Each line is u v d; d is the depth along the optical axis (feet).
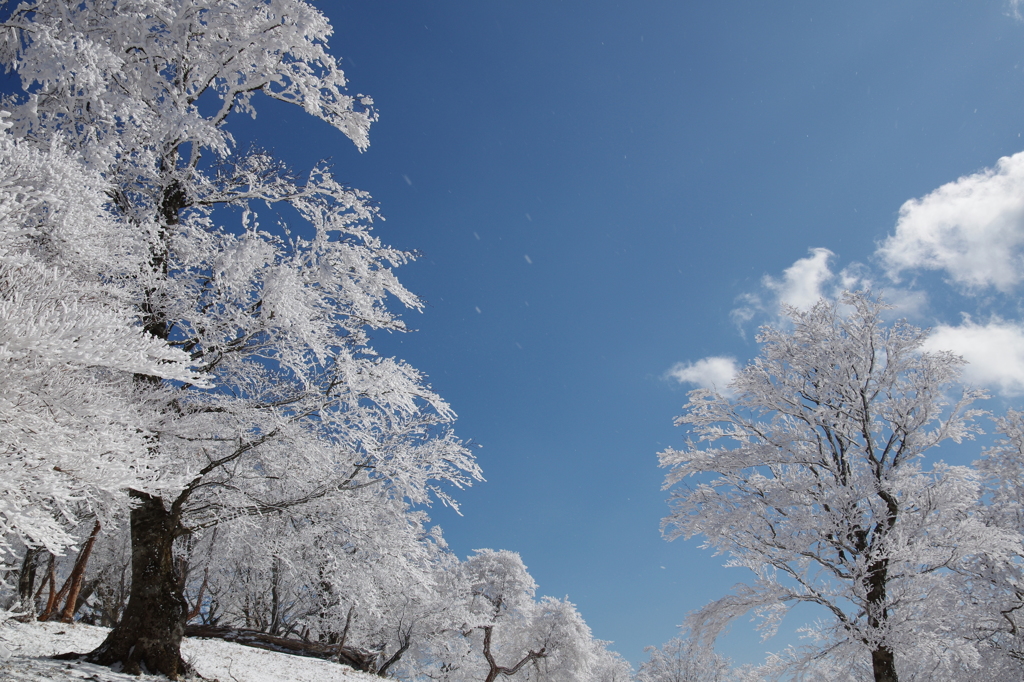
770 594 37.99
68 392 16.57
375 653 54.39
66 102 25.49
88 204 20.25
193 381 16.39
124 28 27.94
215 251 31.01
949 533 37.14
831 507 38.14
